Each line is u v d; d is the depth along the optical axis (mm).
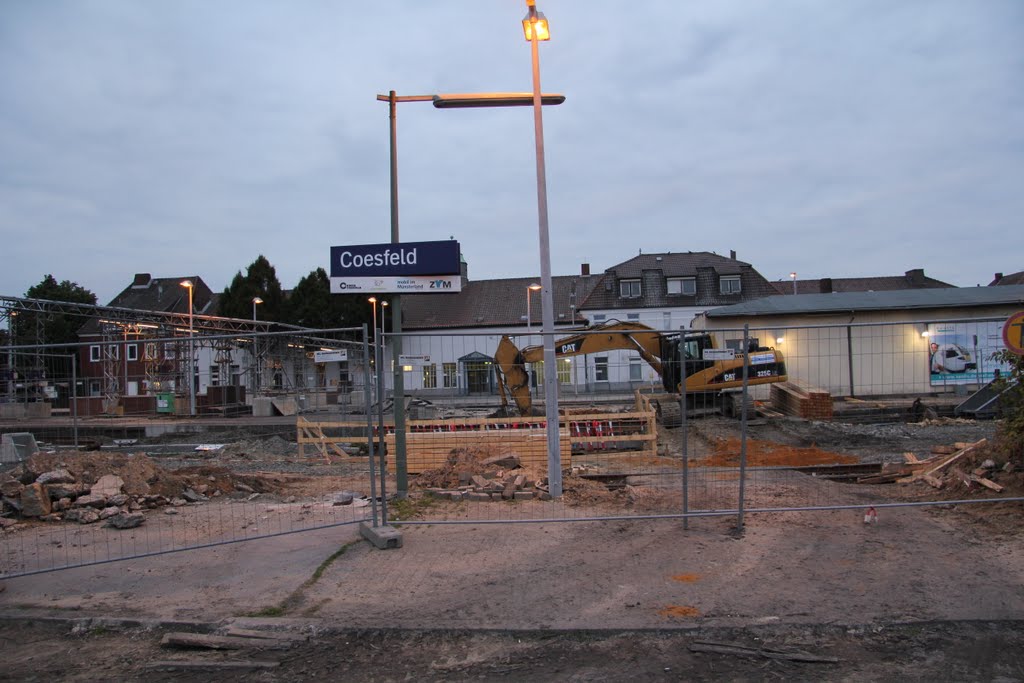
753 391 19656
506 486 9047
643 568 6016
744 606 5125
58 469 8789
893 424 18375
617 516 7574
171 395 15547
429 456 11984
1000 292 31016
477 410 11547
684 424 7277
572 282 60750
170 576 6020
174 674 4363
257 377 15305
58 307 34844
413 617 5039
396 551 6629
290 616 5090
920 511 7609
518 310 57344
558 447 8984
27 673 4395
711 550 6461
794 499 8453
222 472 10742
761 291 52000
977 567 5797
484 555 6465
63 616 5141
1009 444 8195
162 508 8688
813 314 29281
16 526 7793
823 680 4113
